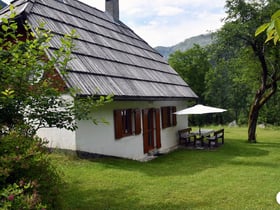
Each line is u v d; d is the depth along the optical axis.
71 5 13.53
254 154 13.55
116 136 11.01
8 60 4.52
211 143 17.41
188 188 7.58
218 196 6.98
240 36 16.92
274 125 34.31
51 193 3.99
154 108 14.18
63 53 5.06
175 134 16.70
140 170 9.25
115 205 6.21
